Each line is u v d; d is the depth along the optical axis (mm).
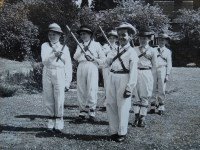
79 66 8844
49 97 7535
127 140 7125
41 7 20906
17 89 12984
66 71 7629
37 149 6562
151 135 7527
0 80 13844
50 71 7453
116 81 6977
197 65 22250
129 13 19516
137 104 8328
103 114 9578
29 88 13367
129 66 6941
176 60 22594
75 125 8328
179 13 24359
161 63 9633
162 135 7543
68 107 10453
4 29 20609
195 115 9508
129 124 8516
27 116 9250
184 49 22547
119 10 19281
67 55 7637
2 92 12188
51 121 7590
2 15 20891
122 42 7000
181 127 8234
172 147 6742
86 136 7406
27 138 7258
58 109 7520
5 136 7387
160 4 24594
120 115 6977
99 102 11281
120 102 6965
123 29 6980
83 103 8727
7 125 8289
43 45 7598
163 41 9773
